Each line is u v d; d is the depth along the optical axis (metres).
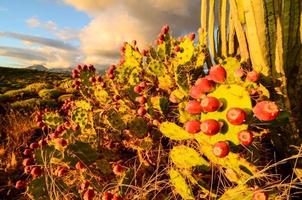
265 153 0.93
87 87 1.54
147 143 1.05
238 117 0.64
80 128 1.21
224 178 0.84
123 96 1.32
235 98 0.67
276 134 0.91
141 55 1.48
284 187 0.78
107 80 1.51
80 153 0.99
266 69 0.94
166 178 1.02
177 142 1.07
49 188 0.98
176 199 0.85
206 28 1.40
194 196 0.83
